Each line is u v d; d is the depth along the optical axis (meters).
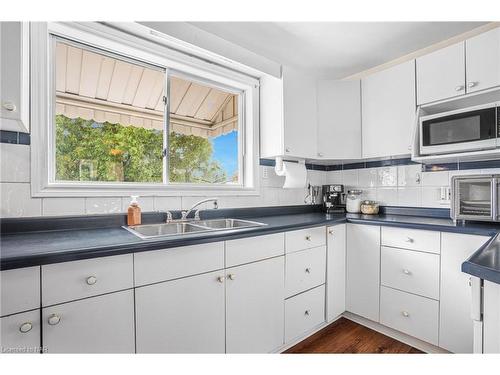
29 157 1.30
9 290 0.83
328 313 1.94
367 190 2.55
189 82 2.01
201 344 1.27
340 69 2.45
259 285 1.52
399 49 2.09
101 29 1.49
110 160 1.66
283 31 1.85
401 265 1.76
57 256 0.90
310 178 2.74
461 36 1.90
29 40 1.30
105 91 1.65
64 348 0.92
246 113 2.28
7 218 1.24
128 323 1.06
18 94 1.00
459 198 1.69
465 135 1.63
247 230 1.44
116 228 1.48
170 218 1.72
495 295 0.73
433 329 1.62
